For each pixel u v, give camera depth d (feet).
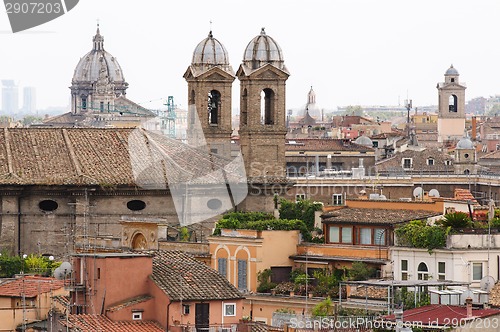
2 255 626.64
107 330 401.90
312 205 605.73
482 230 477.77
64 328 405.80
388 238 510.58
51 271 533.14
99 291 411.75
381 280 465.06
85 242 593.01
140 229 593.83
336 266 511.40
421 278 477.36
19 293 456.04
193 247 555.69
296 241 527.40
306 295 494.18
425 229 479.41
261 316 494.59
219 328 412.16
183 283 415.85
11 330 445.78
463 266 470.39
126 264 412.98
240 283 527.40
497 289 445.37
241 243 528.22
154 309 411.34
